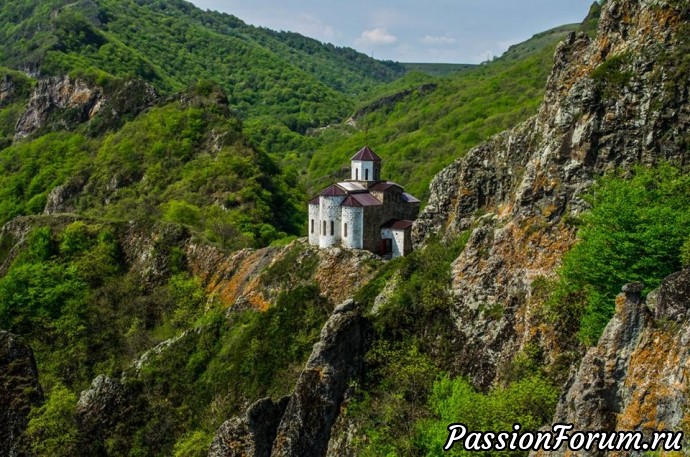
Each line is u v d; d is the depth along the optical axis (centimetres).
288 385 5638
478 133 15312
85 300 8256
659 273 3512
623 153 4431
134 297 8456
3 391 6178
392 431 4291
